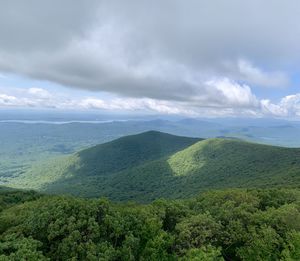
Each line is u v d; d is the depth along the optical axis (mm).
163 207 32312
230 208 30859
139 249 25172
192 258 22594
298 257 23984
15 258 19078
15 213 30078
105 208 27594
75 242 22266
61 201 27500
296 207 32031
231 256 27406
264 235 25594
